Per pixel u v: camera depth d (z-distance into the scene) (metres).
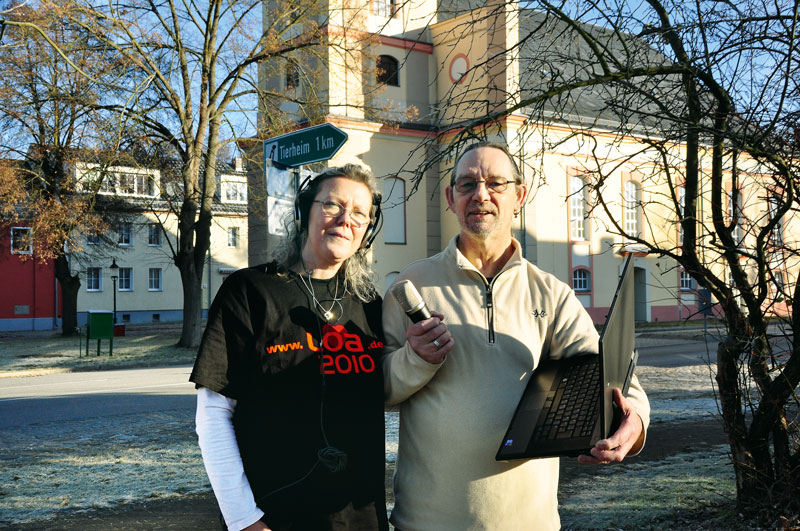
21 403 11.97
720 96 4.07
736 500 4.54
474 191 2.46
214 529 4.81
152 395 12.51
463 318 2.39
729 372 4.38
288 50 20.00
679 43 4.20
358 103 22.98
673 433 7.45
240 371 2.08
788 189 3.79
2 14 17.55
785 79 3.73
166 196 22.22
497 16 4.59
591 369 2.27
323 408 2.12
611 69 4.59
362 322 2.31
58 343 26.34
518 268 2.48
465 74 4.68
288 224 2.33
